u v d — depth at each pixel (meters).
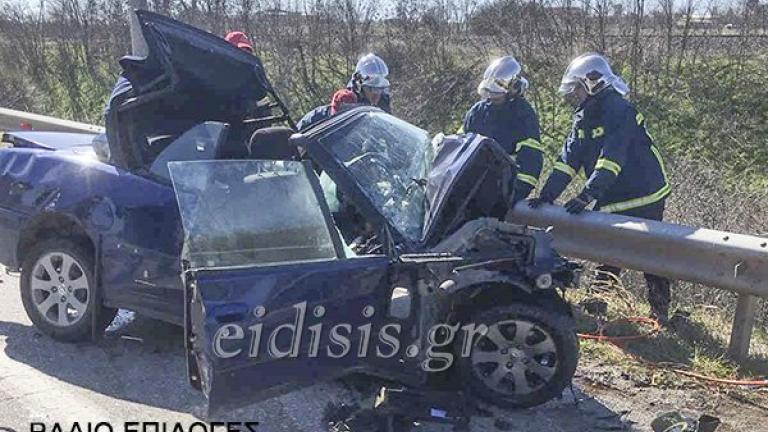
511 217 5.97
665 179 5.87
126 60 4.77
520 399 4.21
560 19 17.12
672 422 3.99
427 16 18.17
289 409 4.23
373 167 4.36
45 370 4.61
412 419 4.06
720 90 15.30
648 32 16.62
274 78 18.12
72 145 5.72
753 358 5.06
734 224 7.67
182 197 3.99
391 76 17.41
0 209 5.08
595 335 5.30
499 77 6.07
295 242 4.04
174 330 5.23
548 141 14.70
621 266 5.41
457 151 4.49
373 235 4.29
